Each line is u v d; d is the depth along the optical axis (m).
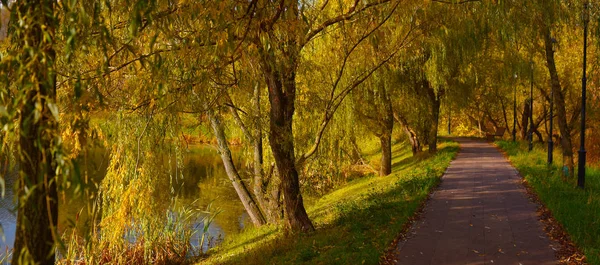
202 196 20.84
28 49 3.13
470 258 6.74
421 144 28.30
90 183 3.52
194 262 11.47
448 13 9.63
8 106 3.42
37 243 3.34
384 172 20.47
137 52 6.20
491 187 13.28
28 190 2.96
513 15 9.98
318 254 7.39
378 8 8.43
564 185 12.44
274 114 9.03
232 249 11.62
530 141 23.91
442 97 23.02
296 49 8.16
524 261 6.55
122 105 8.18
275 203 13.48
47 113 3.26
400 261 6.65
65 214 11.96
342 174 21.80
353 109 15.71
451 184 14.08
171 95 7.12
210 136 11.76
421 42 11.41
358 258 6.65
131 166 10.23
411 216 9.51
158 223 11.31
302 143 11.76
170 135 9.93
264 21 6.55
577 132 27.88
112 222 10.38
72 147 6.30
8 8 3.55
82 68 6.58
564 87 24.55
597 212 8.84
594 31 12.17
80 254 10.07
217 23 5.99
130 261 10.80
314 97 10.93
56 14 3.64
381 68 15.32
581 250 6.83
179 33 7.00
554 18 11.01
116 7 5.94
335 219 10.64
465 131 48.62
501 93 30.28
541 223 8.75
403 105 20.67
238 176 14.38
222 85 8.35
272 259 7.94
